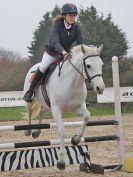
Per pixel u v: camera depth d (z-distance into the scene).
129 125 19.28
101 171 9.20
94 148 12.91
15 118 23.33
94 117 22.92
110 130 17.45
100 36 42.03
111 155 11.71
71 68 8.41
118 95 9.73
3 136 16.22
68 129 18.08
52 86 8.70
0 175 9.34
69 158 9.34
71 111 8.91
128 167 9.42
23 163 8.98
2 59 39.84
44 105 9.44
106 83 28.36
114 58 9.69
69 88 8.44
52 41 8.88
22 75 35.12
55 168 10.13
